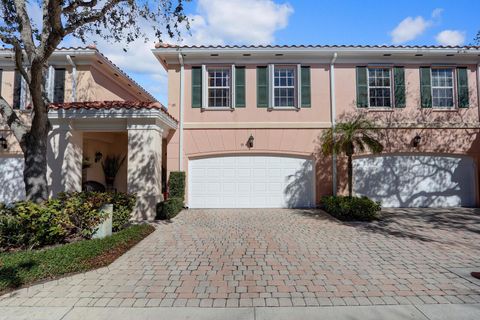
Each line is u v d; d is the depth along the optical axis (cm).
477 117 1248
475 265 540
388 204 1234
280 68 1270
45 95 780
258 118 1245
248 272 510
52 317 362
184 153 1238
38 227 600
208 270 520
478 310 377
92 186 1301
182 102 1242
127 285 456
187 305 393
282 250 636
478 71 1258
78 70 1210
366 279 477
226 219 985
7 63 1220
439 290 435
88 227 668
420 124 1238
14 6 757
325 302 400
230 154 1245
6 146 1191
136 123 1005
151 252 623
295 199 1237
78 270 504
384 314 368
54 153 1001
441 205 1241
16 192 1195
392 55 1234
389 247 656
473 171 1250
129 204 830
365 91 1248
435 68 1267
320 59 1253
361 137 1055
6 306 388
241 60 1253
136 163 998
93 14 757
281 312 374
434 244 679
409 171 1244
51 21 660
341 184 1225
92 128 1034
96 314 369
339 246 664
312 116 1245
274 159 1245
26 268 466
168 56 1234
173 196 1166
